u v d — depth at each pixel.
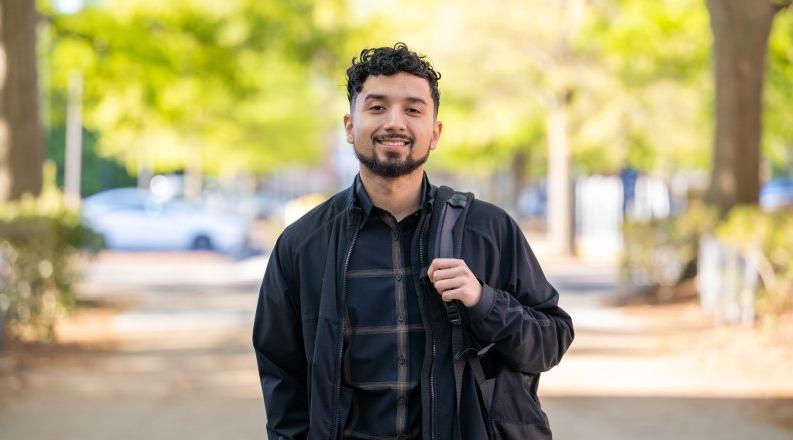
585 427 7.71
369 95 3.00
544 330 3.02
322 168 67.12
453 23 24.81
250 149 46.31
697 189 19.28
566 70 24.66
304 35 24.14
